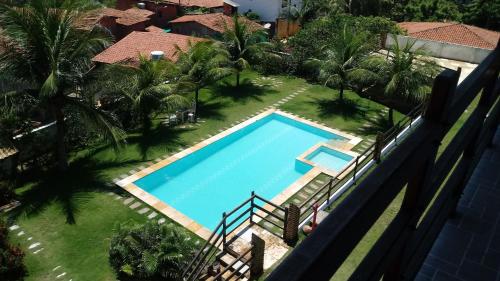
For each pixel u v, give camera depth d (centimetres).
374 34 2866
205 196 1759
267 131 2288
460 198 505
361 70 2219
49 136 1925
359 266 230
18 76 1622
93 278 1264
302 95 2678
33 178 1788
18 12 1549
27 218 1530
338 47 2380
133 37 2930
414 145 222
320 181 1731
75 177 1789
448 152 339
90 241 1420
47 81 1524
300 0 4738
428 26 3195
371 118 2345
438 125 244
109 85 1847
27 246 1395
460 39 2928
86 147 2042
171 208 1595
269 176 1914
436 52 2814
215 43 2675
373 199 182
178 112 2269
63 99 1703
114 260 1294
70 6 1638
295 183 1709
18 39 1566
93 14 1822
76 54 1672
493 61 366
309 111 2450
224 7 4791
